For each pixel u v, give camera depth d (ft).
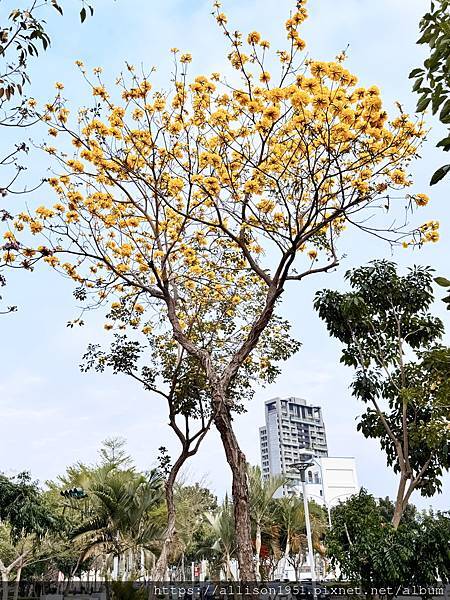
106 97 25.00
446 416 31.78
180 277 31.63
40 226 25.29
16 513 66.74
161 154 26.58
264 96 21.72
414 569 29.19
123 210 27.58
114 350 35.91
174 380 35.83
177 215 28.86
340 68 19.70
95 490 60.64
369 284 36.27
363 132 20.57
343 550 31.45
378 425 35.94
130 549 61.26
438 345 33.91
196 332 36.65
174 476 35.81
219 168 23.43
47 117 24.61
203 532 88.99
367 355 36.11
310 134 21.38
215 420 22.80
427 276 35.81
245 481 21.89
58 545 72.02
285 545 85.56
